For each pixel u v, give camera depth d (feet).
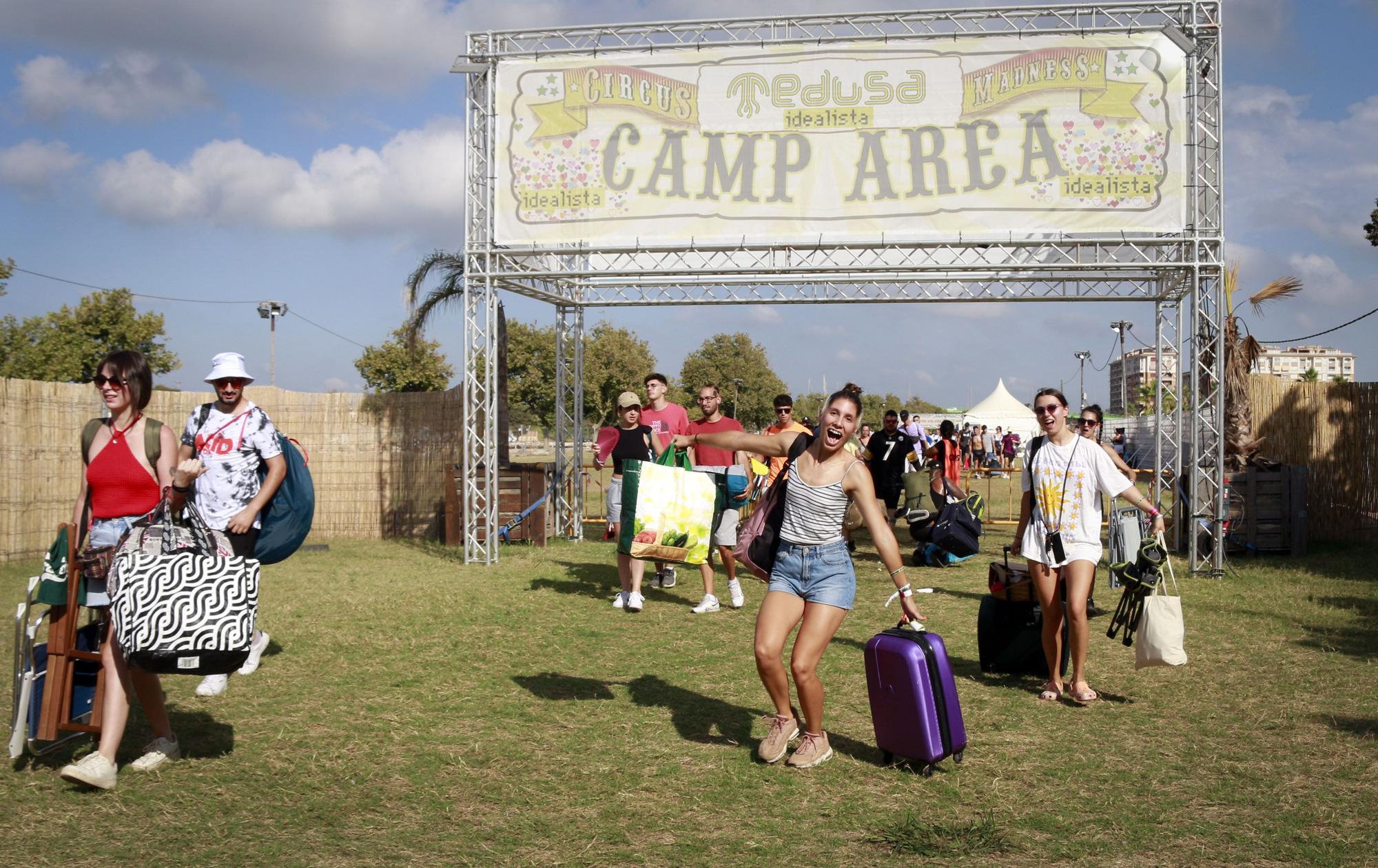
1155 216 39.75
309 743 17.93
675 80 41.73
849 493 16.08
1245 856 12.89
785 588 16.34
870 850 13.14
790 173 41.11
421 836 13.67
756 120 41.27
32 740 16.10
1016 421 167.32
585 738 18.20
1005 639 23.29
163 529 15.93
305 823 14.16
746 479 32.32
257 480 19.47
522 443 167.32
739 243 41.42
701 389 33.60
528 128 42.65
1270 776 16.07
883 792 15.35
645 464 30.01
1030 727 18.89
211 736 18.33
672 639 27.35
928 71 40.40
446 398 55.11
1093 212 39.96
